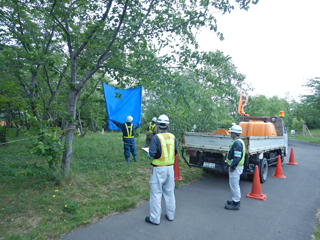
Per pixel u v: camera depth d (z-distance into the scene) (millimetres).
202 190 6000
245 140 6008
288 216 4434
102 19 5488
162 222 4016
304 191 6164
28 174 4980
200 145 6875
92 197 4891
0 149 9203
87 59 6250
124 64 6289
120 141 14273
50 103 6387
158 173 3906
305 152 15367
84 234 3518
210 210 4637
